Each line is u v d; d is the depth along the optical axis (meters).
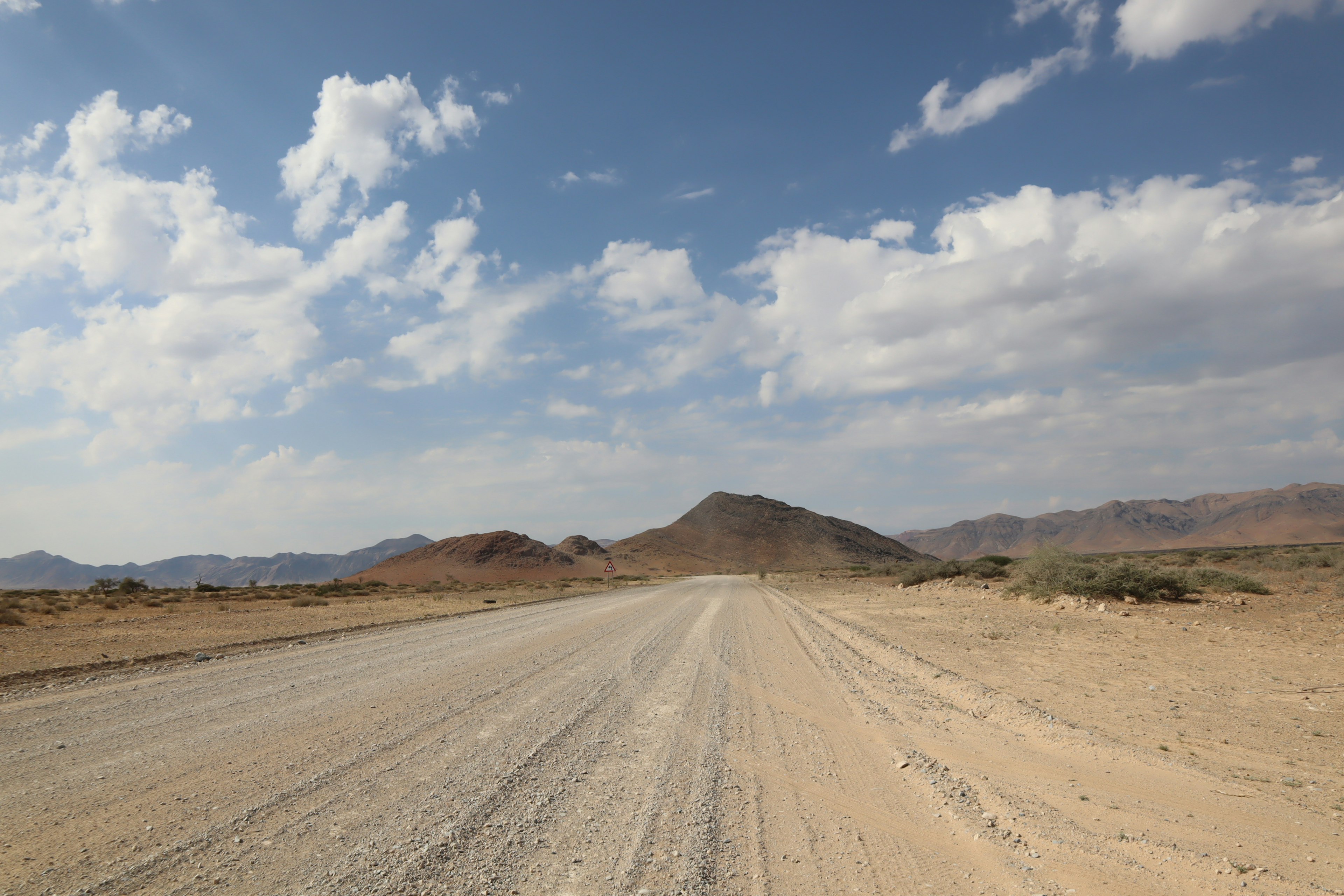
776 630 18.48
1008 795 5.69
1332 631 14.57
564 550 169.00
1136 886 4.13
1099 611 19.44
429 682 10.54
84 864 4.19
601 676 11.23
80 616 25.27
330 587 48.56
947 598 28.03
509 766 6.27
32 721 7.95
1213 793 5.76
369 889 3.88
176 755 6.55
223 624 21.58
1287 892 4.03
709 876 4.14
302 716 8.19
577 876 4.09
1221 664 11.65
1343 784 5.96
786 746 7.17
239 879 3.99
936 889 4.06
